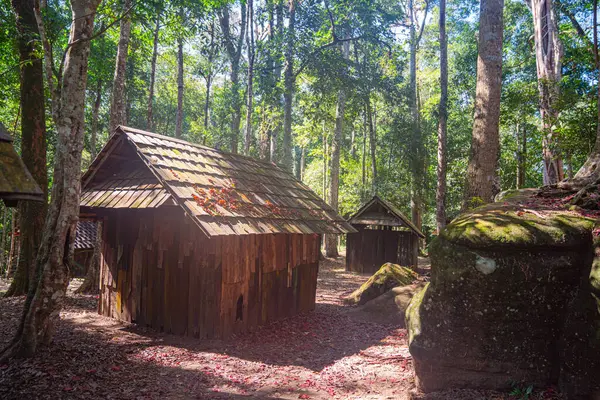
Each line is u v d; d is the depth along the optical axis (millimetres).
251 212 7652
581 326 3639
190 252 7508
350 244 18609
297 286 9594
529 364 4039
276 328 8305
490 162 9562
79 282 14406
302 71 19547
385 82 19156
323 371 5957
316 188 36500
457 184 24969
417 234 17734
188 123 34188
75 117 6160
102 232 8844
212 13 16203
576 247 3971
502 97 17047
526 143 20422
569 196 5250
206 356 6426
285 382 5457
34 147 10953
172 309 7664
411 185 25078
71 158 6102
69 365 5512
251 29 18141
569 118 12773
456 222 4637
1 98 15422
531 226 4137
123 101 12055
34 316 5805
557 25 16531
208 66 23516
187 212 6477
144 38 15594
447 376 4266
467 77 24000
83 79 6281
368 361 6398
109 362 5820
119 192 7680
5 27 10953
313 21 18047
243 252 7789
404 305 9414
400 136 23438
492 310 4102
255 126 25438
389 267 11422
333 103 21391
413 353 4387
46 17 10633
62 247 6020
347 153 33438
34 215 10812
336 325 8852
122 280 8414
